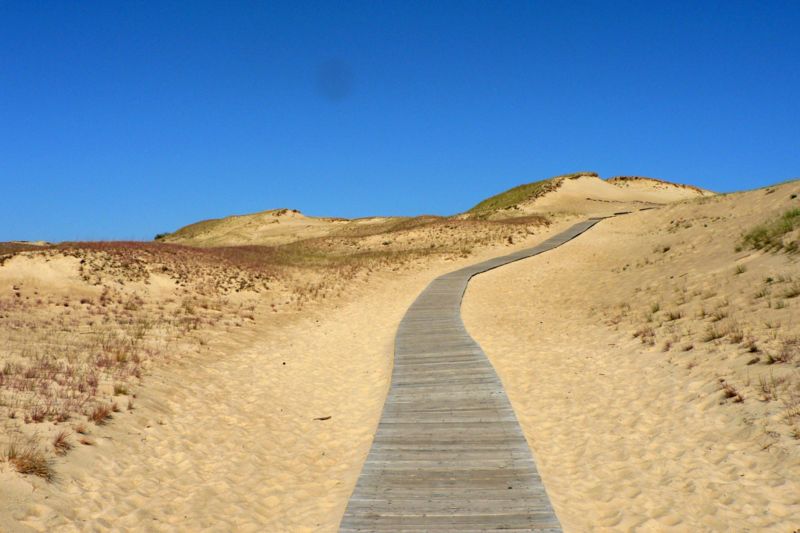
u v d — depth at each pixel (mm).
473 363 12953
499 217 64562
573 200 73750
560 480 7754
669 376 10969
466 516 6434
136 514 6758
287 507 7496
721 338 11859
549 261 32750
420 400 10562
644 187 87750
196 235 79375
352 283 27203
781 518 6047
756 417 8266
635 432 8977
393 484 7281
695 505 6609
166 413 10125
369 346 16484
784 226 18578
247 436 9812
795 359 9570
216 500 7488
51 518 6176
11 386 9500
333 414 11219
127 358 12805
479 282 27766
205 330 17094
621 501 6980
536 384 12141
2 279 20484
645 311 16406
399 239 46844
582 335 15883
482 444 8445
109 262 23156
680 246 25562
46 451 7418
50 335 14461
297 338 17516
